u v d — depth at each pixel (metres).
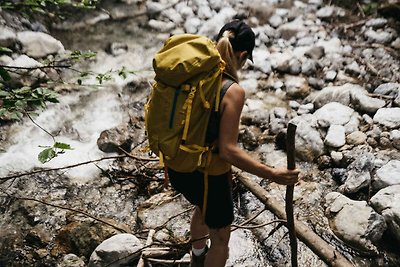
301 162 4.27
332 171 4.13
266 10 6.47
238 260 3.41
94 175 4.18
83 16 6.30
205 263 2.91
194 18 6.35
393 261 3.39
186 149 2.43
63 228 3.64
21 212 3.83
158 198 3.93
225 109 2.36
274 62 5.49
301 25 6.18
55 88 5.04
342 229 3.54
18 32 5.53
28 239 3.61
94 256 3.33
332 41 5.80
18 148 4.42
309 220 3.70
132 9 6.55
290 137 2.37
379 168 3.98
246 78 5.32
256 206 3.87
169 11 6.53
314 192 3.95
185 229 3.67
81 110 4.92
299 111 4.79
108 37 6.05
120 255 3.29
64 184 4.10
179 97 2.39
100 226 3.59
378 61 5.46
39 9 5.03
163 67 2.36
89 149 4.46
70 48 5.80
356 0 6.48
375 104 4.65
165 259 3.36
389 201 3.58
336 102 4.72
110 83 5.26
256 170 2.41
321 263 3.37
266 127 4.66
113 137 4.47
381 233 3.49
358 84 5.14
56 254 3.48
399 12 6.08
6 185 4.04
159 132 2.49
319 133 4.44
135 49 5.90
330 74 5.25
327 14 6.34
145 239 3.56
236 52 2.46
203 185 2.61
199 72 2.34
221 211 2.66
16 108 3.67
